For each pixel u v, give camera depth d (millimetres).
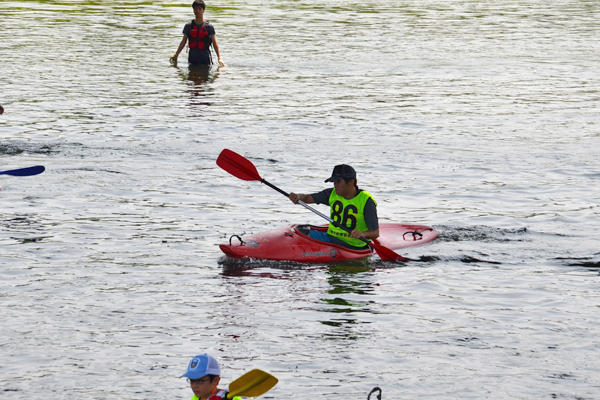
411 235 37500
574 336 25797
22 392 21344
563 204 42781
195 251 34625
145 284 30328
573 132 60938
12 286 29625
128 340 24969
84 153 52625
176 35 116250
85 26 122562
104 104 69750
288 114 66938
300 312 27875
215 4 156375
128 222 38500
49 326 25922
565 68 93938
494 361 23797
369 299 29406
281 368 23141
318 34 118875
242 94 76375
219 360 23625
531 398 21422
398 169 49844
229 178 47406
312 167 49938
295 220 39906
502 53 104875
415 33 122500
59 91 75188
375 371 23000
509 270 33031
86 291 29344
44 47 102438
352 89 79375
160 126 61500
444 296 29781
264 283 31062
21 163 49688
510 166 50750
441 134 59875
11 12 136500
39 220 38406
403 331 26156
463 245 36219
